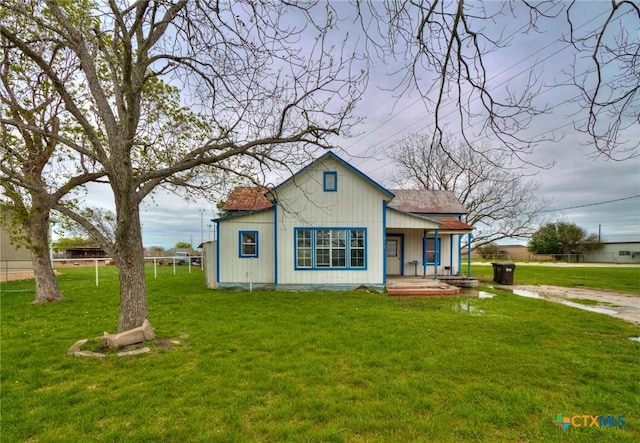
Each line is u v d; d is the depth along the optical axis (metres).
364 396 4.26
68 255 39.09
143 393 4.30
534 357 5.73
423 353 5.89
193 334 7.06
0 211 11.41
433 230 17.00
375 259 14.15
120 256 6.41
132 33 5.49
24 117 9.08
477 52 3.23
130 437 3.37
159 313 9.28
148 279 19.59
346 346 6.27
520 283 18.88
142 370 5.07
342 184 14.16
